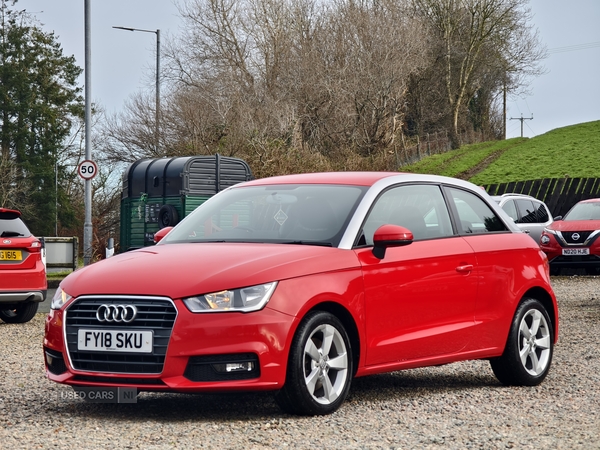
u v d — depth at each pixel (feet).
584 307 45.52
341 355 19.31
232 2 154.10
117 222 139.74
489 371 26.35
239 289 17.93
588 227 64.64
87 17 80.12
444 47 222.07
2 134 196.75
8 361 28.22
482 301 22.86
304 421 18.26
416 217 22.18
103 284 18.70
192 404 20.62
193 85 144.56
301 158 106.73
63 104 205.36
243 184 23.98
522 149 217.97
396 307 20.61
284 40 157.38
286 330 18.07
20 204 195.42
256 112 124.67
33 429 17.66
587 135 236.43
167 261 19.25
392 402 20.85
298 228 20.83
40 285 40.70
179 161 62.39
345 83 150.92
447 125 242.58
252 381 17.76
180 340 17.63
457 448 15.94
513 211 68.69
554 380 24.59
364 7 168.76
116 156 136.77
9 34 199.52
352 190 21.74
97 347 18.37
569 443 16.35
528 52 217.56
